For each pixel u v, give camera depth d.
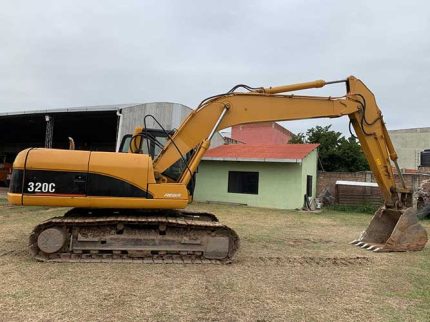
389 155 8.70
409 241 8.16
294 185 17.77
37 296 4.58
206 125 7.30
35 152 6.31
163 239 6.54
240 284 5.40
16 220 10.70
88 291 4.82
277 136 38.72
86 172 6.32
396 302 4.88
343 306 4.68
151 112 17.80
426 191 15.73
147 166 6.52
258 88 7.67
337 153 25.55
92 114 18.23
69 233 6.38
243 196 18.69
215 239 6.60
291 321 4.16
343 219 14.30
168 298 4.70
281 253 7.72
